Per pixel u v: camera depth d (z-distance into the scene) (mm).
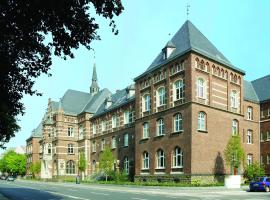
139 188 40406
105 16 11594
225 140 46938
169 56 48688
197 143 42969
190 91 43500
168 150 46281
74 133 84000
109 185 50438
